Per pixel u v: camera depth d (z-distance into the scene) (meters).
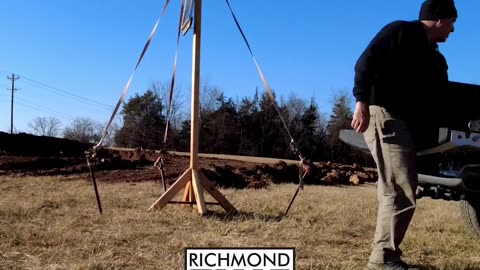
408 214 3.23
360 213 6.29
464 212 4.89
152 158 15.84
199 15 6.09
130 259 3.56
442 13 3.30
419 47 3.26
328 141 59.97
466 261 3.82
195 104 6.02
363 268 3.48
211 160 17.67
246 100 61.06
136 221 4.98
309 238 4.40
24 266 3.35
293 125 59.66
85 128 61.38
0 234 4.19
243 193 8.87
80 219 5.00
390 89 3.22
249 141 59.62
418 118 3.34
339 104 59.44
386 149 3.23
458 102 3.74
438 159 4.08
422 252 4.06
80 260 3.51
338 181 16.08
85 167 12.55
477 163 3.88
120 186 8.96
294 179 14.87
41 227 4.59
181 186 5.89
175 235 4.34
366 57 3.18
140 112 55.75
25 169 12.24
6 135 16.95
